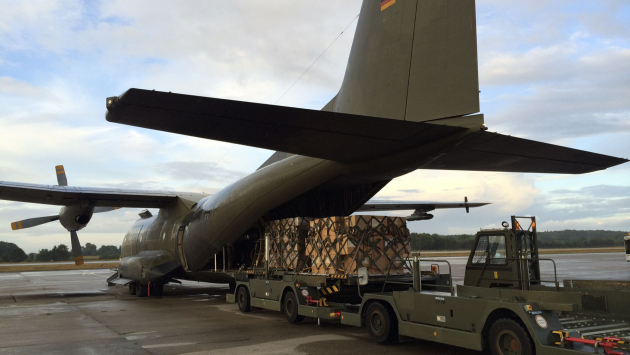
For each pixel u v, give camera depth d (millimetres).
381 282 8656
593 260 37531
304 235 10141
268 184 11000
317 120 5895
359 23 8711
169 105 5344
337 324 9453
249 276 11773
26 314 11500
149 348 7289
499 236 7691
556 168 8461
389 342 7430
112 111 5531
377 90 7910
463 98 6539
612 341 4906
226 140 6766
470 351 6867
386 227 9047
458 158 7711
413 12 7445
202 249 13359
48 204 15336
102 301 14516
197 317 10648
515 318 5566
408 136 6602
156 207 16344
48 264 70125
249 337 8102
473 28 6594
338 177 9406
